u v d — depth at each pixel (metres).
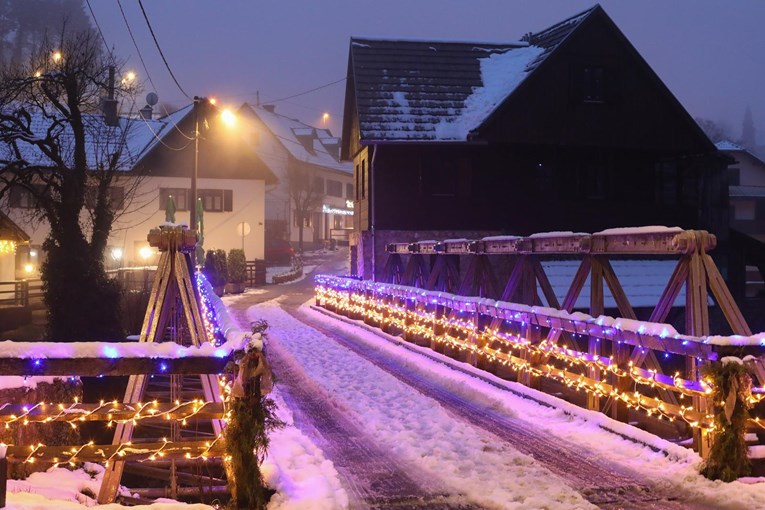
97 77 24.06
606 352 9.64
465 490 6.41
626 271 24.61
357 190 31.14
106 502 6.14
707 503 6.04
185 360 5.47
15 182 19.38
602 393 8.44
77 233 19.14
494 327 11.50
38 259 39.97
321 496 5.98
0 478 5.11
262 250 46.88
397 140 26.23
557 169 27.22
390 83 28.27
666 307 7.91
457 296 13.11
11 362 5.24
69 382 8.50
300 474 6.68
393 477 6.90
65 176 19.25
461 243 14.71
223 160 46.25
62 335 18.45
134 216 43.91
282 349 16.22
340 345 16.88
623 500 6.15
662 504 6.06
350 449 7.97
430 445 7.94
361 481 6.77
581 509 5.85
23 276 38.84
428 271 19.91
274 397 10.96
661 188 28.06
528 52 29.42
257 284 43.59
